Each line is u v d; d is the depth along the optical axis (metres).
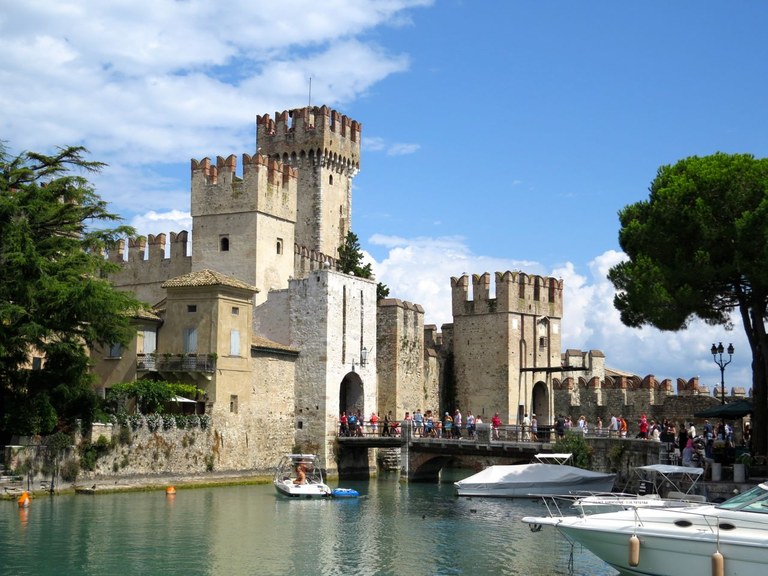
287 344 78.38
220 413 67.94
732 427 76.56
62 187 58.75
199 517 50.25
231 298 69.56
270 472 72.81
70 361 57.62
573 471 59.16
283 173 84.31
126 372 67.88
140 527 46.41
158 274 86.00
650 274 51.66
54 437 56.22
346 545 43.12
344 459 77.88
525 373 95.06
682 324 53.00
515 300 95.00
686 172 53.47
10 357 55.84
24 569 36.97
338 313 78.75
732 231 49.81
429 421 76.88
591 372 97.19
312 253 90.94
